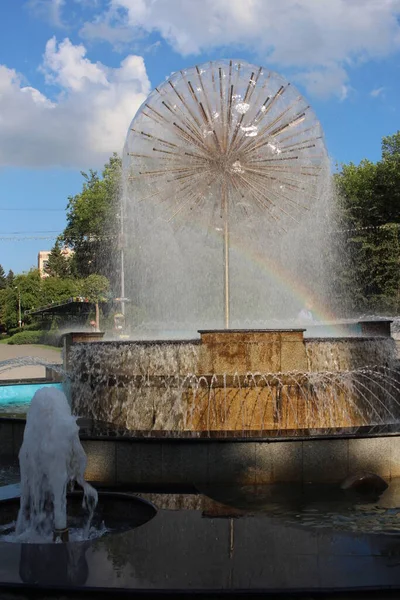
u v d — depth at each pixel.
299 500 5.27
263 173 9.57
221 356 7.53
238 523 4.35
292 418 7.48
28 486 4.60
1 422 6.93
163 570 3.51
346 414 7.72
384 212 33.88
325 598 3.23
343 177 34.78
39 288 65.00
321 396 7.60
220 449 5.68
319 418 7.56
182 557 3.70
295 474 5.73
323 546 3.88
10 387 12.48
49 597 3.30
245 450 5.70
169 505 4.85
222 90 9.30
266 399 7.47
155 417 7.63
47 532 4.46
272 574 3.45
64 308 40.19
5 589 3.34
